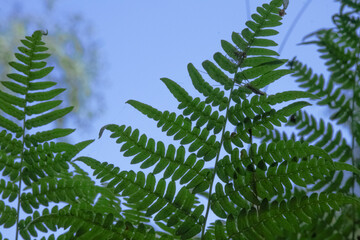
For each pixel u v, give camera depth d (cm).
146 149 133
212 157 135
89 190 136
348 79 191
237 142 135
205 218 131
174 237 133
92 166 129
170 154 133
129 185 129
